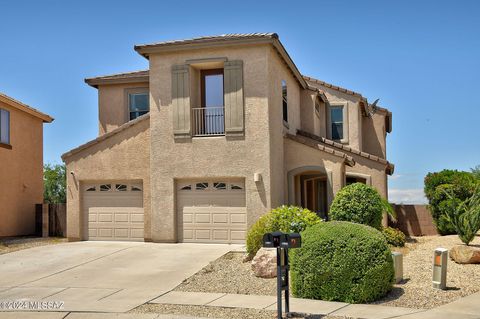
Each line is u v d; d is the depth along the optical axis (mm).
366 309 10156
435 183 22406
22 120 25734
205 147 18641
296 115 23234
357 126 25500
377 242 11031
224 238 18531
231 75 18484
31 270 15203
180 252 16953
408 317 9445
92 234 20047
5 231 23906
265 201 18031
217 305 10734
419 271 13430
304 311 10039
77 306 10883
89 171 20078
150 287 12688
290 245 9422
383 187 21562
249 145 18266
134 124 19750
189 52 18891
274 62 19125
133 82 23375
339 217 16500
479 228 15211
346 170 21891
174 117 18922
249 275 13516
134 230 19594
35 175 26734
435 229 23250
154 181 19062
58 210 23344
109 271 14664
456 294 11234
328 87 25953
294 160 20047
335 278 10906
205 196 18812
